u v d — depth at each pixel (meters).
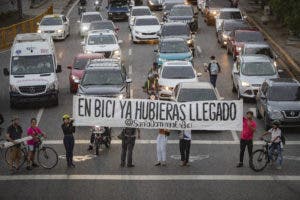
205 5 77.94
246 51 50.19
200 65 53.69
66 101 42.53
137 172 27.55
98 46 53.50
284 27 71.06
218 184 25.94
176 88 37.28
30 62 42.12
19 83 40.31
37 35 44.25
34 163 28.50
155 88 40.69
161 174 27.27
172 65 42.81
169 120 28.53
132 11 72.44
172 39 52.09
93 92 36.75
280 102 34.78
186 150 28.31
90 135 34.09
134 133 28.47
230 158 29.77
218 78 48.88
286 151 30.94
